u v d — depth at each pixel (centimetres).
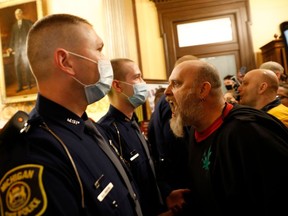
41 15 425
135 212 113
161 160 205
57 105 104
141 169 175
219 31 642
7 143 89
